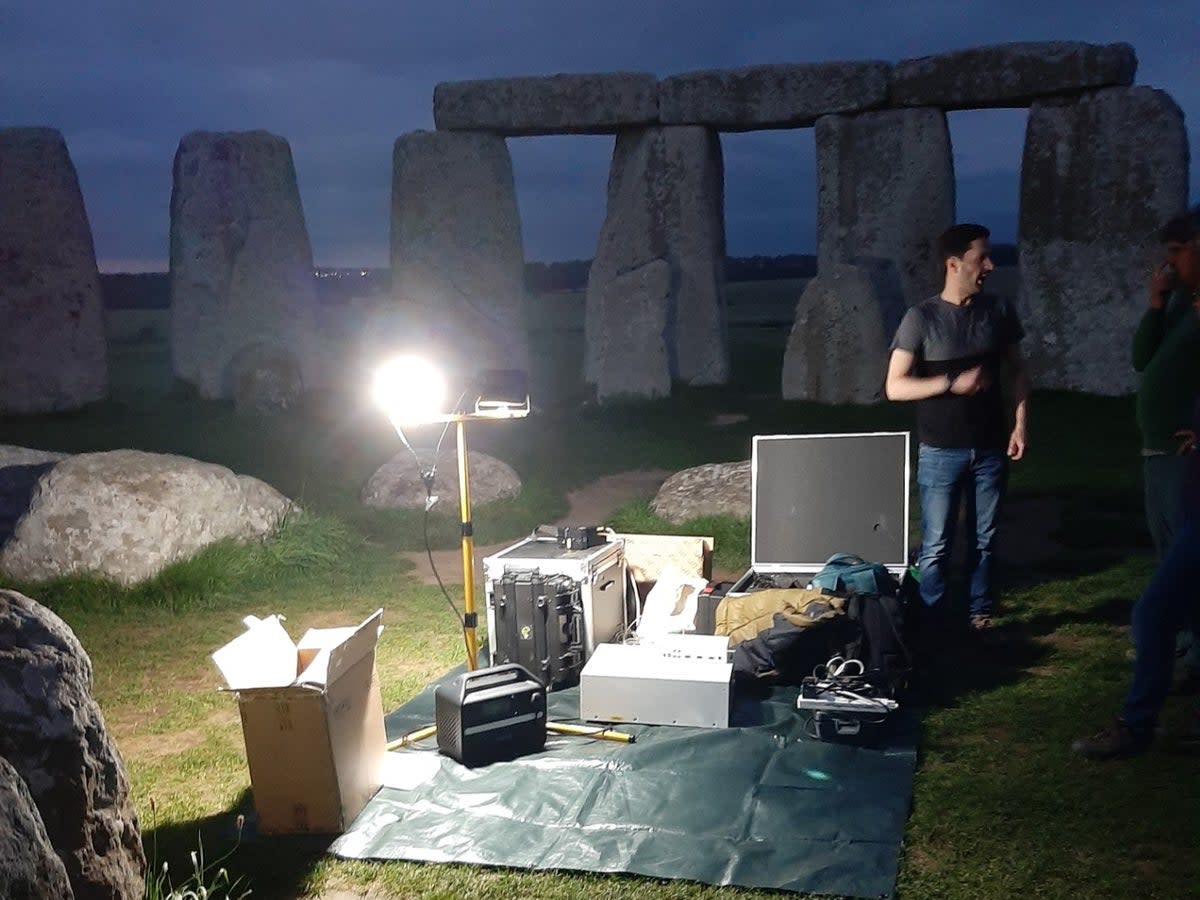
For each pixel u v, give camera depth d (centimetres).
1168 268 486
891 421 1320
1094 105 1494
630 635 598
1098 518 853
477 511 948
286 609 725
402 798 437
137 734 525
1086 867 370
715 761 455
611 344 1597
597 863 382
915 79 1562
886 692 497
